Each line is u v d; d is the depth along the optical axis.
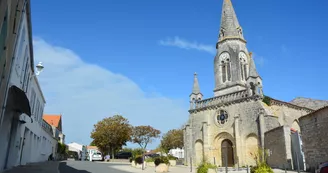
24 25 17.00
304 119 21.64
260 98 34.03
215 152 37.50
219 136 37.72
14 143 20.48
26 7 15.84
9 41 11.70
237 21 47.75
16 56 15.54
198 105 42.06
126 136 63.91
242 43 45.31
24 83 21.69
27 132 26.38
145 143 70.12
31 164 26.66
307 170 20.97
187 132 41.78
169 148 76.81
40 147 37.12
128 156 68.12
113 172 22.11
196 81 44.66
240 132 34.53
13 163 20.47
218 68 44.88
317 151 19.58
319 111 19.36
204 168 19.94
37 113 32.47
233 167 32.59
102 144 62.44
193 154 40.12
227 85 42.44
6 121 17.83
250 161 32.66
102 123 64.81
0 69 10.86
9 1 9.67
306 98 47.88
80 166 28.89
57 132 65.75
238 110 35.84
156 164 25.23
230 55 43.66
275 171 21.98
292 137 25.00
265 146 30.53
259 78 35.34
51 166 25.61
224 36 46.22
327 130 18.38
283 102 36.22
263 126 31.78
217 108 38.84
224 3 48.84
